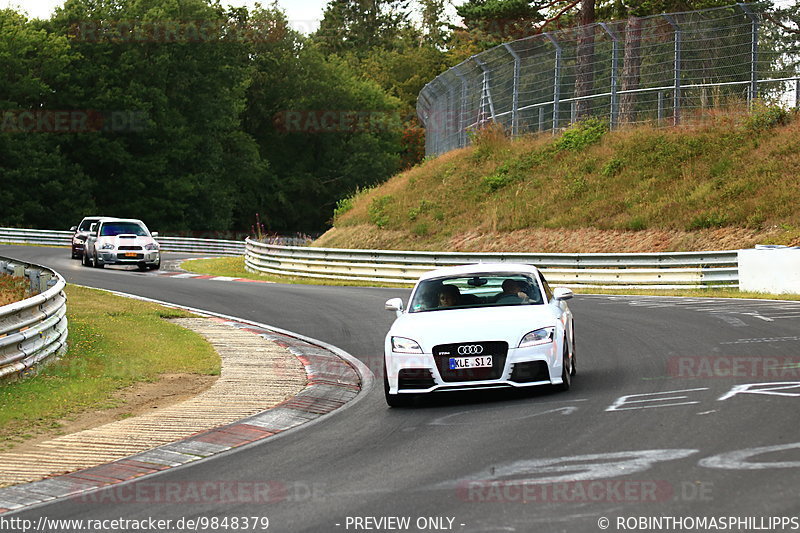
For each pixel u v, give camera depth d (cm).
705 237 7888
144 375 3709
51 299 4019
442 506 1795
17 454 2508
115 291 7319
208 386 3556
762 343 3831
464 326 3011
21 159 18275
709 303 5625
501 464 2108
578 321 5025
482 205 9944
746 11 9219
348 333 5034
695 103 10050
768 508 1655
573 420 2550
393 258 8194
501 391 3194
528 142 10750
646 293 6762
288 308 6256
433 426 2653
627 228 8450
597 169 9644
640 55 10112
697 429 2323
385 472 2120
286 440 2612
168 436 2702
